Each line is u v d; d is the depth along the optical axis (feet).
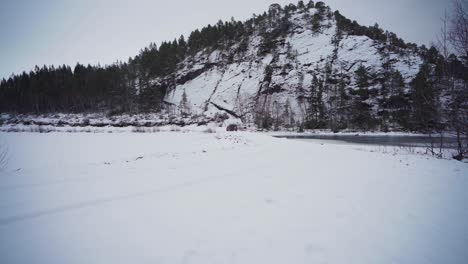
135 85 307.78
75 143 58.44
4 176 21.03
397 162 29.12
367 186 17.70
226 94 274.36
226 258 8.25
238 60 321.52
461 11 32.30
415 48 274.77
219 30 383.04
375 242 9.38
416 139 100.89
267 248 8.91
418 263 7.97
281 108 238.89
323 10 364.79
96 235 9.99
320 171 23.20
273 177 20.57
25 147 50.24
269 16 376.68
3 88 314.96
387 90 210.59
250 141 59.26
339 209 12.94
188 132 107.45
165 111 253.44
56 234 10.06
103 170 23.68
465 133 35.24
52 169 24.36
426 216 12.03
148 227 10.78
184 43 387.55
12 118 232.53
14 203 13.92
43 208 13.12
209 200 14.49
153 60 346.33
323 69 257.96
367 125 188.85
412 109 175.11
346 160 30.37
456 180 19.79
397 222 11.30
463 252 8.68
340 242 9.38
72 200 14.49
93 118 218.59
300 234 10.05
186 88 303.68
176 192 16.17
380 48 266.16
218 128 139.95
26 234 10.03
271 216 11.98
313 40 307.99
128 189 16.90
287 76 263.29
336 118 205.77
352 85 231.91
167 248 8.94
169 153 37.70
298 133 182.80
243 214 12.26
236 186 17.65
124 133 102.01
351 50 272.92
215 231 10.35
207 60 334.03
